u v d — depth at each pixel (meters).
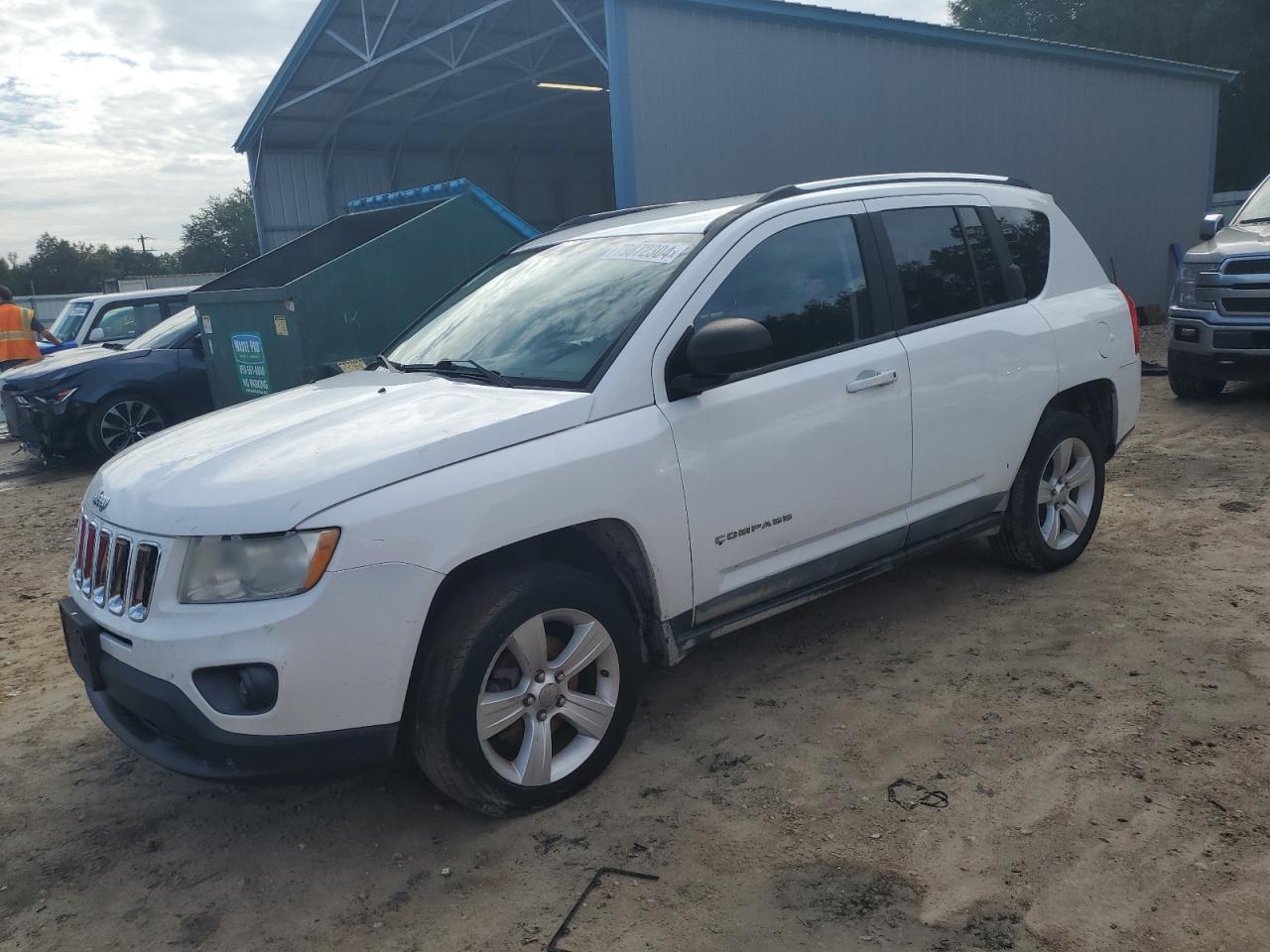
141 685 2.80
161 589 2.77
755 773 3.30
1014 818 2.94
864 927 2.54
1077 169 15.71
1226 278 8.30
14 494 9.20
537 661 3.06
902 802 3.07
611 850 2.94
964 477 4.26
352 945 2.64
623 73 10.59
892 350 3.95
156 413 9.95
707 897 2.70
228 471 2.90
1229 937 2.41
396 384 3.65
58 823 3.36
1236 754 3.20
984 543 5.41
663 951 2.50
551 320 3.69
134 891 2.96
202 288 9.08
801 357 3.71
